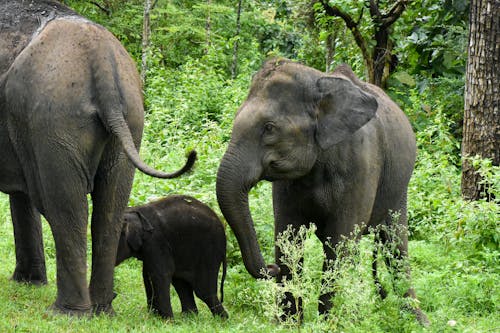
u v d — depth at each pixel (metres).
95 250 9.29
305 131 8.84
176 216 9.81
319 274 10.16
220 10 29.62
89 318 8.95
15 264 12.18
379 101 10.28
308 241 11.10
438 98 19.94
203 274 9.92
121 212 9.30
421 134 17.56
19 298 10.09
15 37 9.24
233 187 8.55
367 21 18.67
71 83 8.61
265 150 8.72
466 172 14.40
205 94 21.69
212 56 25.48
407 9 19.34
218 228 10.02
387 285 9.52
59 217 8.79
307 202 9.35
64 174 8.65
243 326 8.93
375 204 10.16
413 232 14.78
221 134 17.42
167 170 14.55
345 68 10.23
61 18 9.20
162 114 19.78
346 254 9.22
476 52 14.27
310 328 8.60
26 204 10.89
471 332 9.38
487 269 11.48
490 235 12.22
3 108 9.07
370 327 8.76
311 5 24.55
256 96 8.84
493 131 14.18
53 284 11.30
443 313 9.99
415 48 19.81
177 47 31.06
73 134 8.59
